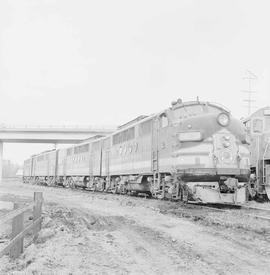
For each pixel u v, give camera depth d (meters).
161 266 7.35
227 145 15.45
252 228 10.85
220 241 9.41
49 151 54.50
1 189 38.81
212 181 15.41
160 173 18.34
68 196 26.38
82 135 63.53
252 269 7.10
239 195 15.38
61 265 7.39
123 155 24.30
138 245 9.16
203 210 14.71
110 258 7.93
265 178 18.78
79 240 9.67
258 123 19.53
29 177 67.50
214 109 17.12
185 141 15.74
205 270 7.06
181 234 10.30
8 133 63.75
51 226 12.05
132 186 23.33
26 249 8.95
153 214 14.21
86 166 34.38
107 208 16.88
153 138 19.09
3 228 12.95
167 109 17.62
